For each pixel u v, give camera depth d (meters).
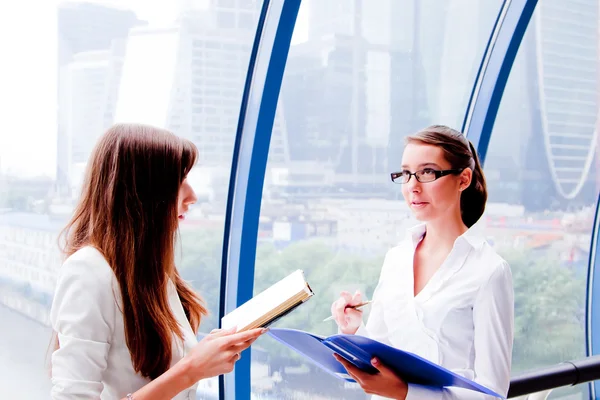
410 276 1.83
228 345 1.34
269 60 2.53
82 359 1.29
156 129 1.47
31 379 2.32
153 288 1.40
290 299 1.37
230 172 2.68
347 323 1.82
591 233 4.12
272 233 2.85
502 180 3.59
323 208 2.98
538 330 3.94
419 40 3.12
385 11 2.99
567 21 3.59
